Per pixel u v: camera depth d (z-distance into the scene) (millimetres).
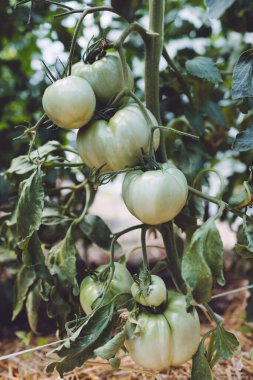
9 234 865
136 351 647
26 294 852
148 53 727
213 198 686
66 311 785
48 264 780
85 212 809
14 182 837
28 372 920
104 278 704
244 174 1071
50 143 799
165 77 938
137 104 652
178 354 651
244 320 1042
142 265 681
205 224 621
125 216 2006
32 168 775
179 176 613
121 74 655
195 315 663
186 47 1006
